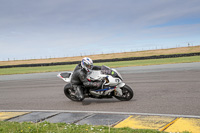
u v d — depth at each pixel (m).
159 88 8.57
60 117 5.31
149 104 6.14
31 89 10.72
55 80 14.09
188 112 5.12
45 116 5.48
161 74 13.31
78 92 6.67
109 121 4.72
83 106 6.46
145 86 9.29
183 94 7.17
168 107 5.70
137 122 4.53
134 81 11.08
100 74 6.60
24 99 8.17
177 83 9.48
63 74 7.38
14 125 4.53
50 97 8.20
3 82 15.28
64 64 35.00
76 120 4.97
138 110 5.57
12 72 25.59
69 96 7.33
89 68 6.49
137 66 21.36
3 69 33.69
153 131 3.77
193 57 27.91
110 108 5.97
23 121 5.13
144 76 12.91
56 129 4.17
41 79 15.48
